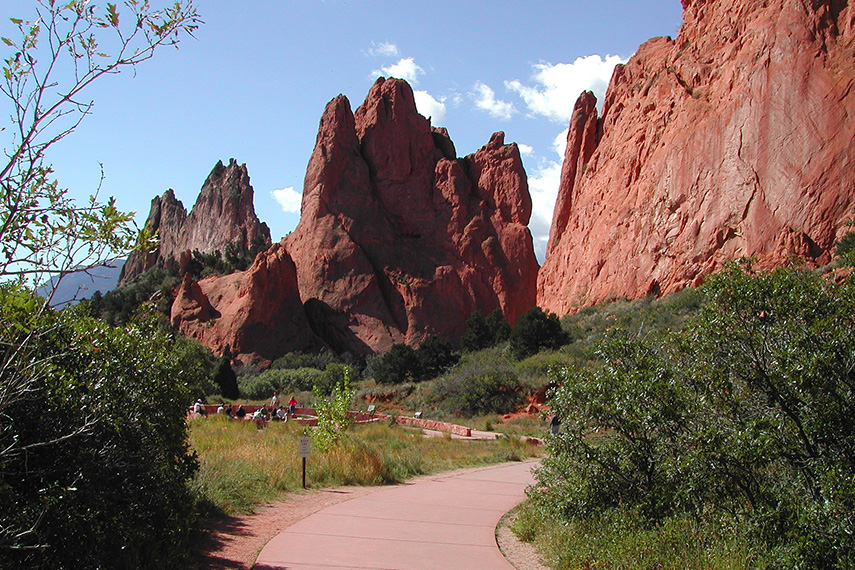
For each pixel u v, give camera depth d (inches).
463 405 1753.2
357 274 3663.9
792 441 298.2
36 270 192.4
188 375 402.9
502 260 3959.2
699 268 1849.2
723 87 2001.7
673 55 2383.1
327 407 774.5
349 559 334.3
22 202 191.3
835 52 1743.4
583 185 2696.9
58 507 228.2
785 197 1690.5
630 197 2214.6
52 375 231.9
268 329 3196.4
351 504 500.4
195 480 455.2
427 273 3860.7
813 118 1697.8
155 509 299.4
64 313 261.7
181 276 4104.3
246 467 575.2
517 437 1117.7
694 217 1907.0
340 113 4138.8
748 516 314.7
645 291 1993.1
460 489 610.9
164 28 209.3
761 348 321.7
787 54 1800.0
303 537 379.6
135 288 3978.8
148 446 306.3
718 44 2159.2
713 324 338.0
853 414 293.6
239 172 7022.6
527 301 3932.1
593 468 403.5
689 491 331.0
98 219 199.2
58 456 242.2
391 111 4271.7
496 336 2514.8
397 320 3649.1
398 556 346.0
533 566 350.6
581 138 2898.6
